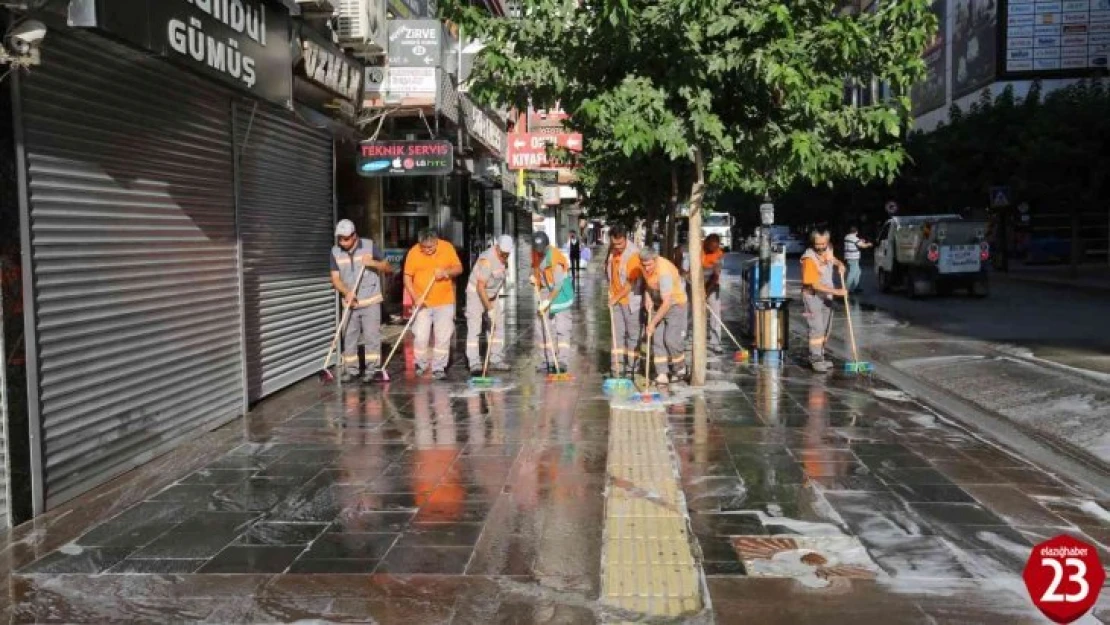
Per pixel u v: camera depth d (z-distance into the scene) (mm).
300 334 10922
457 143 16719
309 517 5758
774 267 12531
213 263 8414
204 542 5324
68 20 5688
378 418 8750
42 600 4551
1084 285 24688
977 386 10602
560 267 11016
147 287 7180
